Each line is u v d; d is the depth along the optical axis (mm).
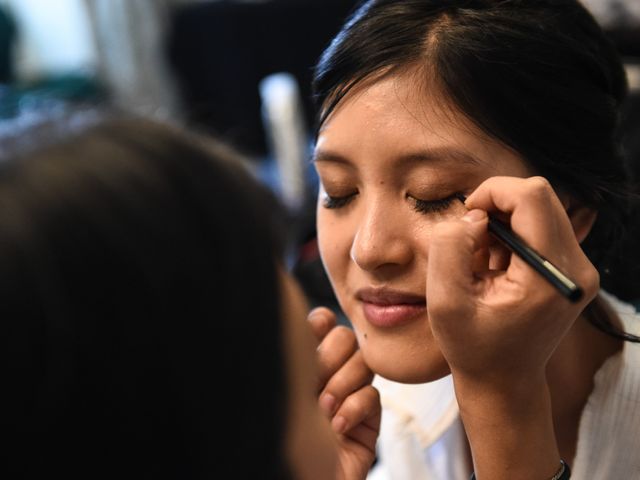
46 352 259
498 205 456
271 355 310
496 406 468
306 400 355
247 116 2445
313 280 892
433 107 516
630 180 626
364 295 563
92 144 291
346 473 568
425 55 519
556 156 536
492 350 450
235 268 299
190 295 283
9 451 267
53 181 273
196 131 357
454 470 755
